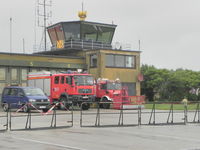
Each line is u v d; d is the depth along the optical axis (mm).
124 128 18766
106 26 50062
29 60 41969
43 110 30250
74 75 34094
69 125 19578
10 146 12484
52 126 18844
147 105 44469
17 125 19609
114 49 45125
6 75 40531
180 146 12836
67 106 33688
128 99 37250
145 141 13984
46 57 43250
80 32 48438
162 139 14617
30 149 11867
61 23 49188
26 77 41969
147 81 64188
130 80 46500
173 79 62938
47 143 13219
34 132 16750
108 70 44531
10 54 40719
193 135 16031
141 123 21297
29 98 29719
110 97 37625
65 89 34406
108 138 14734
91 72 45281
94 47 49375
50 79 36031
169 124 20969
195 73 67312
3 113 29094
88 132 16797
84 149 11938
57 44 49750
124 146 12711
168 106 42250
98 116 19375
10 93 31641
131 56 46781
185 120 21828
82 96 34125
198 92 65188
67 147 12320
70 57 45125
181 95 63812
